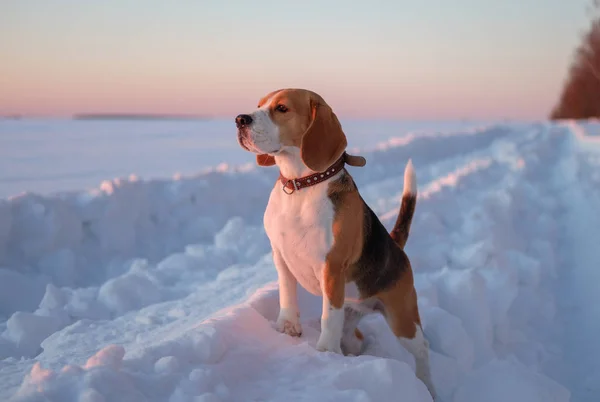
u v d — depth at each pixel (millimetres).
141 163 18406
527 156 14039
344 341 3779
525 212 8711
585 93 44250
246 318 3346
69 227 6363
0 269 5227
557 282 6688
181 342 2820
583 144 16375
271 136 3193
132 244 6961
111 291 4797
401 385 2857
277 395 2621
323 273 3283
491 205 7867
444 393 3924
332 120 3285
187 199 8156
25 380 2443
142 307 4770
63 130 41688
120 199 7098
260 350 3059
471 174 10672
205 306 4305
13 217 6043
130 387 2383
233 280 5070
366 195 10281
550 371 4809
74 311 4578
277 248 3445
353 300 3543
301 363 2947
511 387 3770
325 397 2564
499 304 5164
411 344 3635
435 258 5797
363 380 2812
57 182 13344
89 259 6383
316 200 3240
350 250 3301
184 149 24406
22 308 5020
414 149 17109
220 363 2812
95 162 18188
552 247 7645
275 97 3291
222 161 19531
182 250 7156
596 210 9062
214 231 7684
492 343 4922
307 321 3945
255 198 9359
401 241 4023
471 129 23359
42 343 3826
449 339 4320
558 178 12117
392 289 3574
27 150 21953
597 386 4609
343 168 3367
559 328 5594
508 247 6910
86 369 2451
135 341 3691
